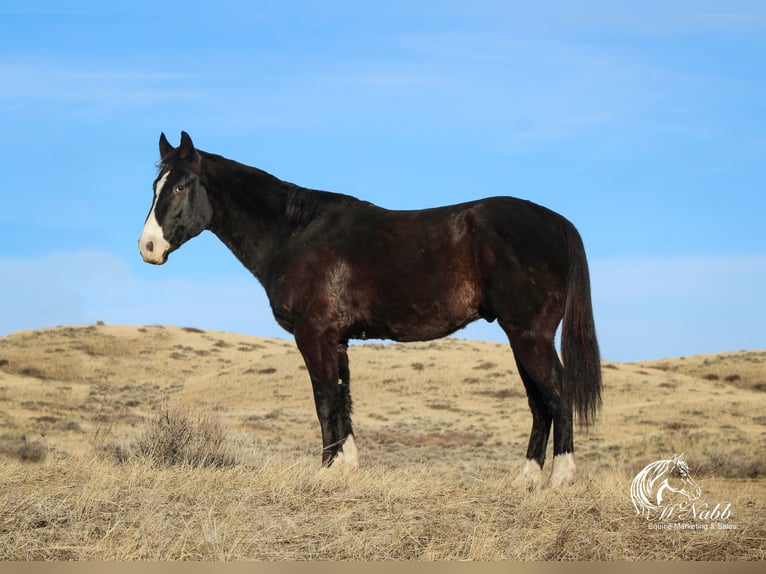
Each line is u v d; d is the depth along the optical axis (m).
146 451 10.83
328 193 8.58
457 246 7.74
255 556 5.54
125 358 67.19
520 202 7.84
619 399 50.94
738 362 63.91
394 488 6.94
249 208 8.64
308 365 8.26
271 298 8.53
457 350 66.94
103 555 5.43
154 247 8.61
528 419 44.72
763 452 24.94
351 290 8.12
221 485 7.11
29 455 17.67
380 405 50.22
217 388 55.47
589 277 7.74
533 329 7.57
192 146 8.70
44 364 62.28
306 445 28.72
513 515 6.46
